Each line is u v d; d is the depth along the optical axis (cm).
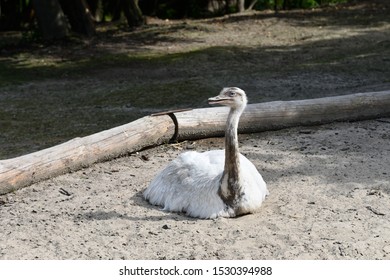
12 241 657
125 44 1819
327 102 1025
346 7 2262
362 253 618
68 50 1772
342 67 1449
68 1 1956
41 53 1750
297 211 712
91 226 688
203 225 680
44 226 691
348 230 664
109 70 1546
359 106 1034
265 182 794
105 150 881
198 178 707
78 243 650
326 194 757
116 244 646
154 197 736
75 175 842
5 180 778
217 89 1294
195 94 1262
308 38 1788
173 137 959
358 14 2111
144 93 1288
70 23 1967
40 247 643
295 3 2430
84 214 718
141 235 662
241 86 1312
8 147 983
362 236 652
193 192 705
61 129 1072
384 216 698
